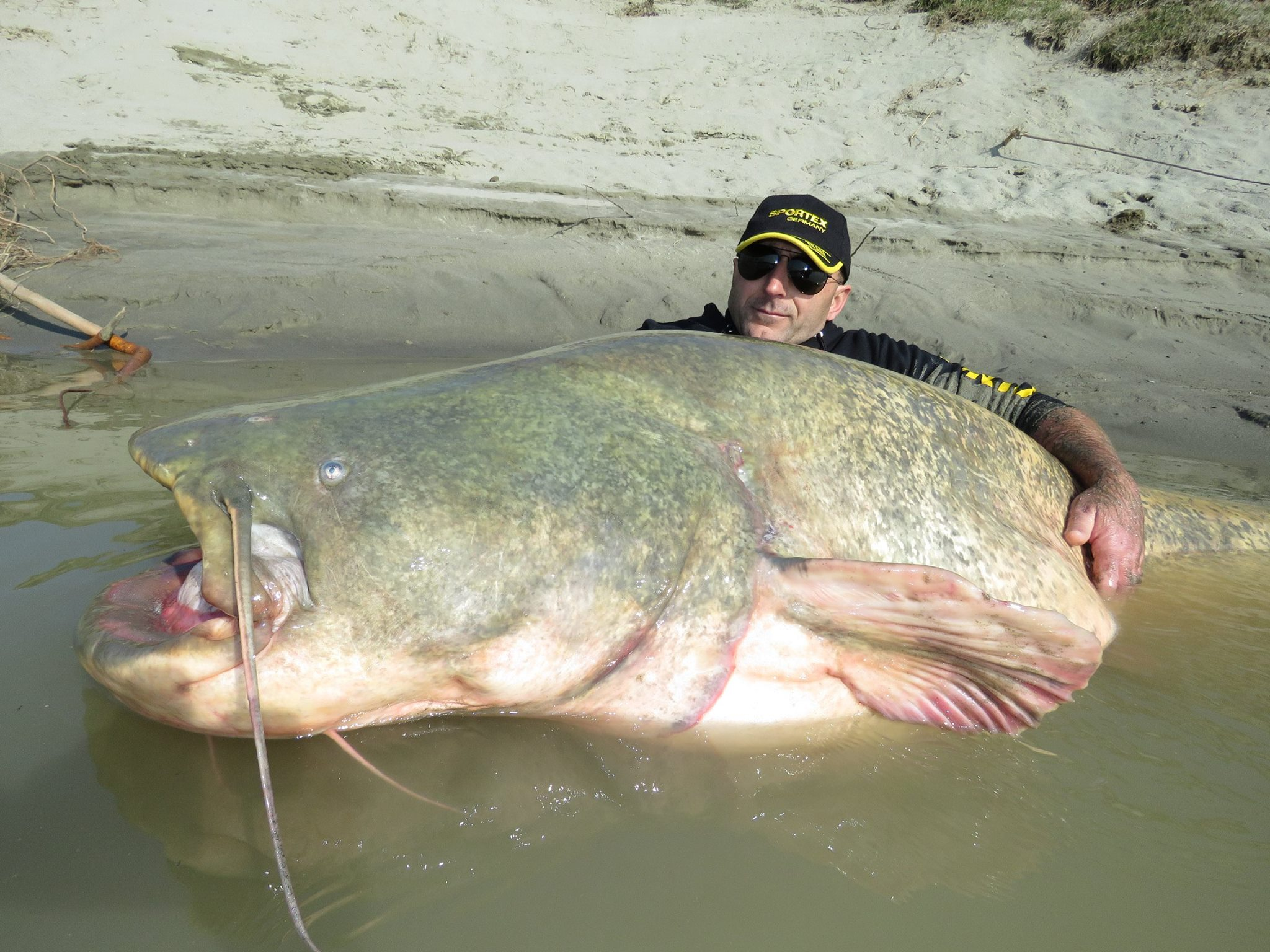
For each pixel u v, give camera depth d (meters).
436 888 1.60
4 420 4.20
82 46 12.02
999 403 3.14
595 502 1.89
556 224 9.37
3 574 2.50
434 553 1.78
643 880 1.66
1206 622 2.76
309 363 5.99
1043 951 1.56
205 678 1.71
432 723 1.98
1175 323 7.84
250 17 13.56
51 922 1.46
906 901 1.66
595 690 1.93
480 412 1.95
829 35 14.94
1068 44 14.09
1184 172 11.55
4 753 1.81
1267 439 5.50
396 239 8.81
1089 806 1.93
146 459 1.82
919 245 9.40
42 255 7.47
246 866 1.60
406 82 13.06
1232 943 1.59
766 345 2.38
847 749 2.08
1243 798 1.97
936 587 1.91
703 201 10.70
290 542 1.77
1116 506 2.72
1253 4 13.95
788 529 2.11
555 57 14.20
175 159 9.87
